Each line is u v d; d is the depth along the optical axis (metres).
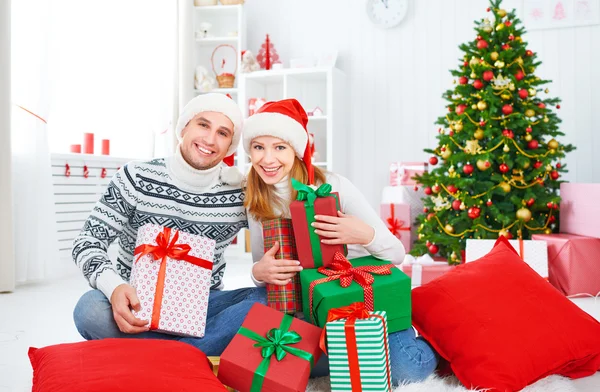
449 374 1.64
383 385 1.35
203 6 5.05
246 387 1.36
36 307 2.71
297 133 1.68
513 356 1.49
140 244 1.58
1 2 3.07
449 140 3.54
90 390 1.12
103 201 1.70
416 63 4.80
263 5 5.22
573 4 4.36
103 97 4.33
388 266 1.58
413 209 4.09
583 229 3.25
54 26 3.46
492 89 3.39
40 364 1.30
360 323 1.35
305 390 1.46
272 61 5.03
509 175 3.45
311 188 1.61
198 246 1.62
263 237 1.68
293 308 1.61
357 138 4.96
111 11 4.34
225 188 1.77
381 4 4.84
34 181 3.36
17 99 3.30
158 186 1.70
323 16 5.06
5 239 3.10
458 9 4.69
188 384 1.20
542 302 1.63
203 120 1.68
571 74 4.38
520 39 3.51
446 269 3.20
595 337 1.62
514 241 3.13
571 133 4.39
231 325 1.57
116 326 1.56
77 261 1.62
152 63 4.64
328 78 4.64
